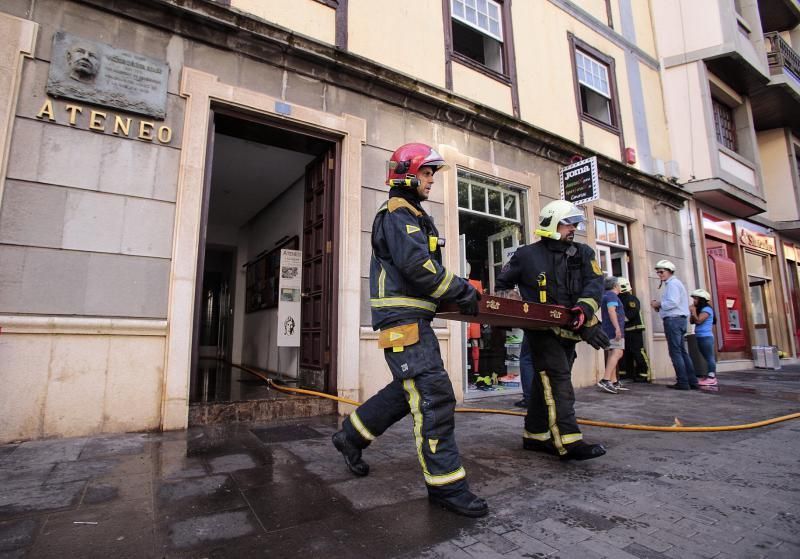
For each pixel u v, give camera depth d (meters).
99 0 3.66
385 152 5.20
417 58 5.75
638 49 9.60
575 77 7.93
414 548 1.70
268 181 6.95
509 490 2.37
